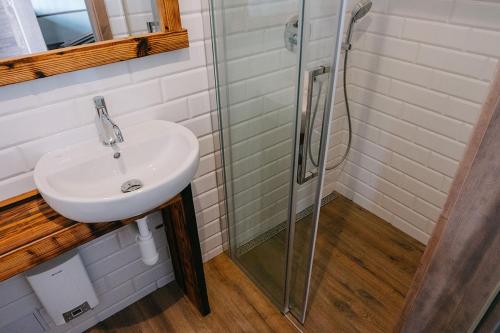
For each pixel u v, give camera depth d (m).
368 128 1.96
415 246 1.91
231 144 1.55
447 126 1.59
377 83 1.81
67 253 1.22
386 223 2.07
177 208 1.28
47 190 0.90
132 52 1.11
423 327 0.72
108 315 1.57
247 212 1.65
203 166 1.56
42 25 0.95
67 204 0.85
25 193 1.10
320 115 1.00
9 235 0.93
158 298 1.66
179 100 1.33
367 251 1.89
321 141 1.02
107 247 1.40
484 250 0.54
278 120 1.25
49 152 1.10
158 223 1.53
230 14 1.24
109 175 1.13
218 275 1.77
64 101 1.07
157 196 0.92
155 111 1.29
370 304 1.61
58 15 0.96
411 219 1.93
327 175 2.21
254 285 1.71
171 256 1.61
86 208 0.85
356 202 2.23
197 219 1.68
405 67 1.66
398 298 1.64
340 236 1.99
